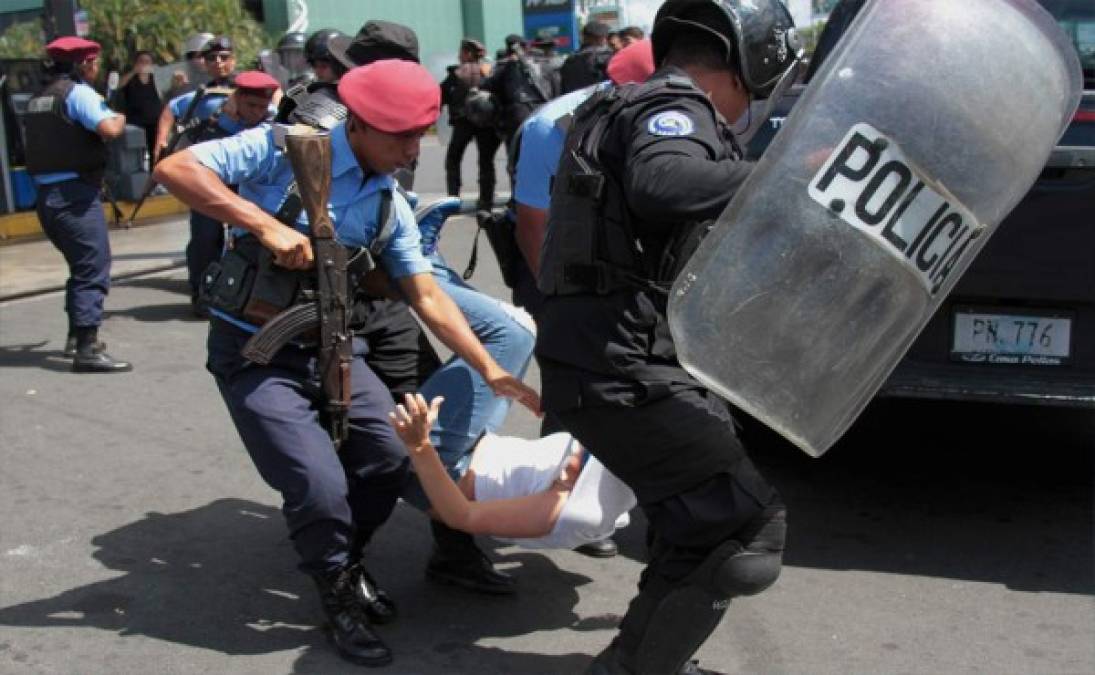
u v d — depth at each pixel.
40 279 9.09
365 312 3.50
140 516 4.39
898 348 2.50
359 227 3.21
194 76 10.84
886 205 2.32
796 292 2.36
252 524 4.32
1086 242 3.77
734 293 2.37
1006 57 2.32
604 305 2.61
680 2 2.63
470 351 3.28
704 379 2.43
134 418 5.61
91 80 6.49
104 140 6.37
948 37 2.31
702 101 2.50
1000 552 4.10
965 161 2.33
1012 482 4.79
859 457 5.06
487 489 3.40
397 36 3.99
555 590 3.80
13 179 11.10
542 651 3.40
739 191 2.31
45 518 4.36
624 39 10.88
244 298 3.19
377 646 3.30
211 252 7.64
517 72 11.59
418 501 3.44
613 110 2.59
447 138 13.55
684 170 2.33
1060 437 5.33
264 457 3.18
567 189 2.65
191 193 3.03
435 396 3.41
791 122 2.33
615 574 3.93
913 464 4.98
